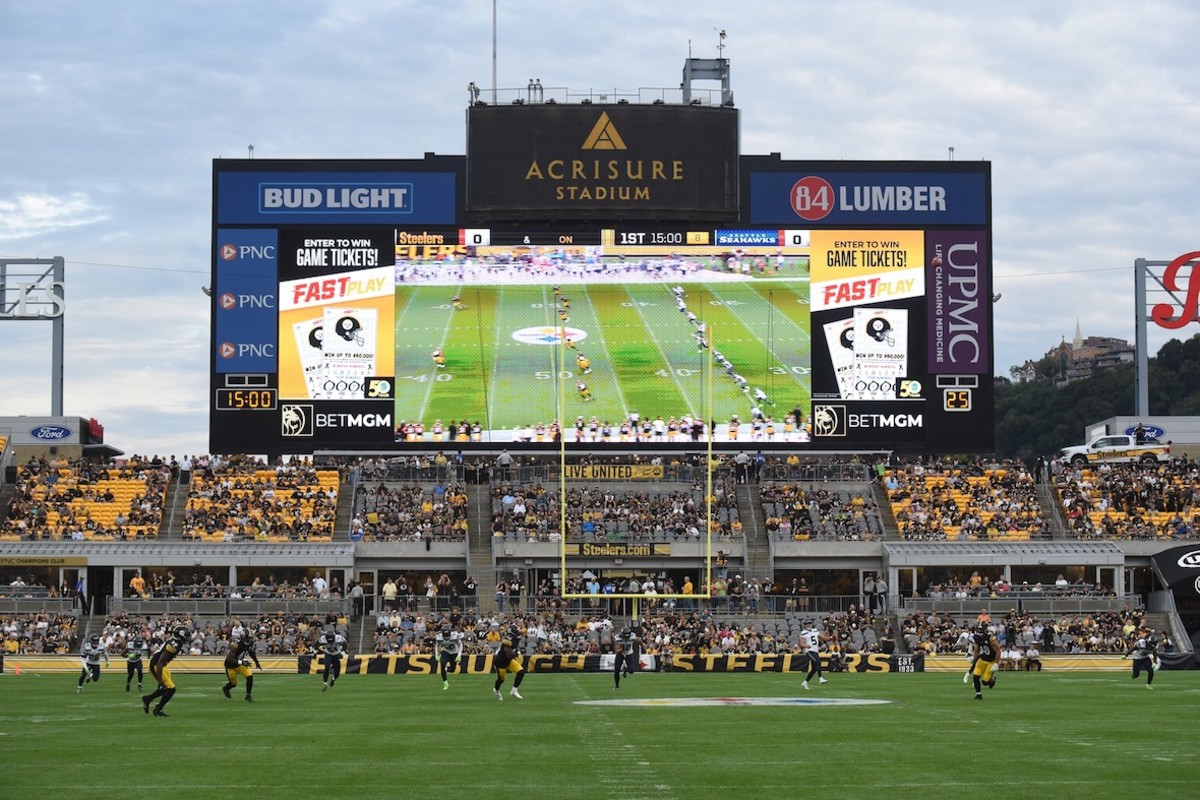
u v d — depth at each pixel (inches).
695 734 1130.0
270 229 2655.0
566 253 2667.3
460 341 2655.0
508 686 1804.9
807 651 1800.0
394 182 2669.8
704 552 2593.5
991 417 2667.3
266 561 2539.4
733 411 2650.1
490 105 2652.6
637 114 2659.9
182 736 1132.5
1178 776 880.9
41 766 936.3
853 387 2662.4
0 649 2314.2
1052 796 799.1
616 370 2655.0
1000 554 2578.7
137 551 2534.5
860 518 2659.9
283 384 2637.8
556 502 2672.2
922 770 903.7
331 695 1647.4
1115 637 2388.0
